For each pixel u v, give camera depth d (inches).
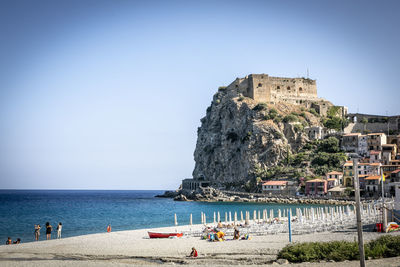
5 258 1845.5
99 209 7057.1
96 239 2546.8
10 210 6865.2
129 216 5142.7
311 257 1493.6
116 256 1849.2
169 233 2529.5
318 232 2452.0
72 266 1567.4
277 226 2726.4
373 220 2805.1
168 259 1717.5
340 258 1456.7
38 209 7190.0
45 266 1577.3
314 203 7007.9
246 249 1887.3
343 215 3334.2
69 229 3617.1
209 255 1777.8
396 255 1444.4
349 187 7313.0
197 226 3218.5
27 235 3213.6
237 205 6968.5
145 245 2196.1
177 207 7106.3
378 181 6909.5
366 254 1456.7
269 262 1536.7
